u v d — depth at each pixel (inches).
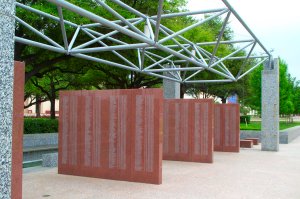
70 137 437.4
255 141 887.7
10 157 126.5
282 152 708.0
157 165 384.2
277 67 717.3
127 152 401.1
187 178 421.4
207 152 556.4
